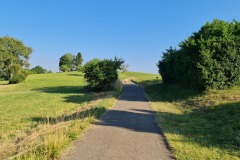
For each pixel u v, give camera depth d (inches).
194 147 364.8
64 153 331.9
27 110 867.4
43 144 334.6
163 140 405.4
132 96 1150.3
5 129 582.6
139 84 2256.4
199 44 940.0
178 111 746.8
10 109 899.4
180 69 1198.9
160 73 1642.5
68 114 720.3
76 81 2674.7
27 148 351.3
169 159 318.0
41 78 2866.6
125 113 669.9
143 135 435.5
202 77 888.9
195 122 553.6
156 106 832.3
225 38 915.4
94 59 1487.5
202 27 1063.6
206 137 423.5
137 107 794.8
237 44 914.7
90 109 680.4
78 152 337.7
